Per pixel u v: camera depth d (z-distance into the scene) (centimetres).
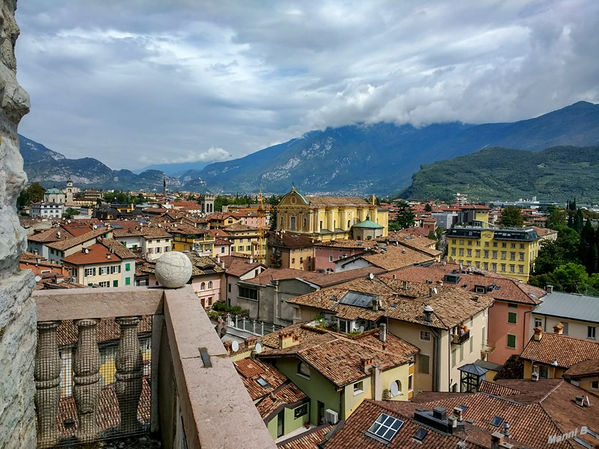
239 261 7700
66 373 888
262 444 393
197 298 814
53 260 8750
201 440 392
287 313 6088
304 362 2778
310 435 2430
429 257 7956
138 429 850
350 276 6153
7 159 573
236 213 16312
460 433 2166
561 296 5191
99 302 809
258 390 2689
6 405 535
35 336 695
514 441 2272
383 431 2288
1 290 524
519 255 10700
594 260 9731
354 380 2695
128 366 835
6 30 588
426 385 3581
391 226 17350
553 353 3731
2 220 556
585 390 3041
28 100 625
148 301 843
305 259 10238
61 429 800
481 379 3831
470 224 15150
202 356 562
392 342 3588
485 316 4659
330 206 12294
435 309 3841
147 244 10988
